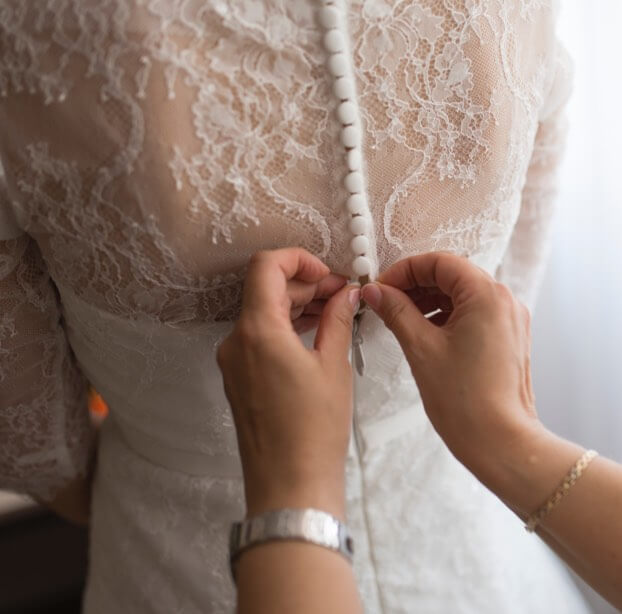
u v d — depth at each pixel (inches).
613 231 44.9
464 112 24.5
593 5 42.0
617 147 43.5
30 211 25.0
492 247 29.1
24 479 40.4
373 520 34.4
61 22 21.9
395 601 34.6
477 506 36.3
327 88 22.9
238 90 22.5
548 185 36.5
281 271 24.4
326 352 25.0
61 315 30.9
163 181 23.2
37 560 67.3
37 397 34.0
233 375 24.1
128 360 29.1
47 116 22.8
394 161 24.6
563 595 41.4
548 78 28.4
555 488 23.5
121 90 22.1
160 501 35.5
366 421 32.9
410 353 25.6
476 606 35.6
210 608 35.1
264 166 23.6
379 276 27.0
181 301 26.3
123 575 37.2
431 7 22.8
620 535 22.7
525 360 25.5
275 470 23.2
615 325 46.7
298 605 21.4
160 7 21.5
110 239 24.8
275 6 21.9
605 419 49.2
